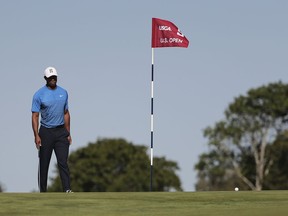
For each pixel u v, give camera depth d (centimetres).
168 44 4459
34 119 3231
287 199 2480
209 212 2047
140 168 19075
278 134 17750
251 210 2025
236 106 17788
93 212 2123
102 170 18638
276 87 17950
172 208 2230
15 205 2247
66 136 3272
